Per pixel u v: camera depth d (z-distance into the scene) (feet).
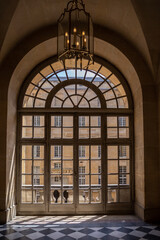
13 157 22.77
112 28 21.90
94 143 24.16
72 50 13.67
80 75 24.89
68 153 41.37
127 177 24.08
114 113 24.49
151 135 21.53
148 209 20.74
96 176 24.17
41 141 23.93
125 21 20.24
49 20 21.24
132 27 20.36
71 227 19.16
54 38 21.85
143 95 21.81
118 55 22.90
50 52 23.75
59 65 24.79
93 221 20.98
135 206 23.22
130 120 24.50
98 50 23.89
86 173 23.97
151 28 19.61
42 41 21.79
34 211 23.21
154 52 20.85
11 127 22.24
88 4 19.26
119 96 24.82
